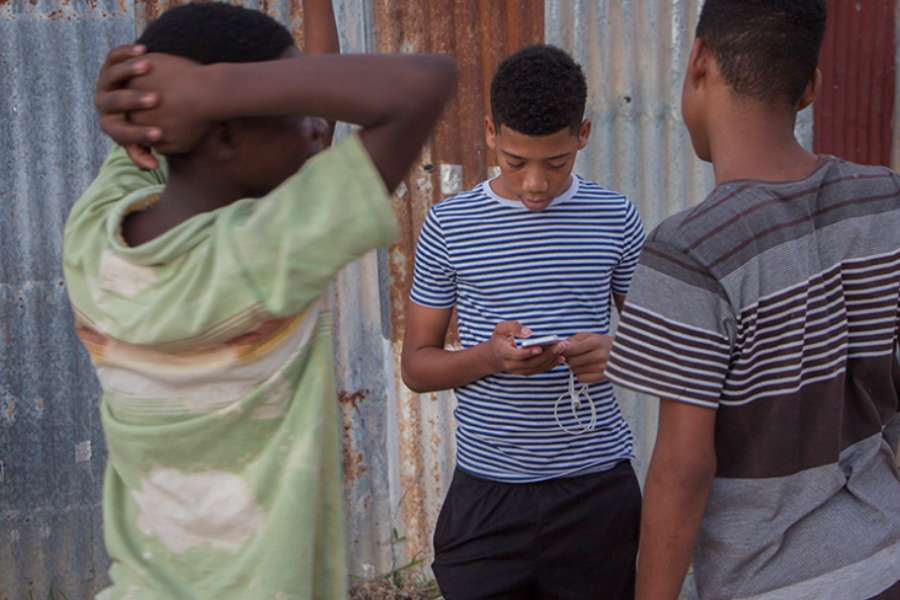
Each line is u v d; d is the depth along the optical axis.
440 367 2.12
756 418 1.33
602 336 1.98
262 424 1.03
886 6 3.10
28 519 2.91
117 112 0.90
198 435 1.01
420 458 3.19
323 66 0.88
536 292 2.11
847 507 1.36
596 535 2.12
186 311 0.92
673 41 3.09
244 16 0.97
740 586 1.37
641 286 1.35
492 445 2.13
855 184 1.35
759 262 1.29
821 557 1.33
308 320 1.05
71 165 2.84
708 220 1.31
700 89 1.44
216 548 1.05
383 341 3.12
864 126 3.17
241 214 0.94
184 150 0.93
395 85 0.89
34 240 2.83
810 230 1.31
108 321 0.98
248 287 0.90
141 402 1.02
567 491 2.10
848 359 1.37
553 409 2.09
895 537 1.37
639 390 1.35
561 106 1.89
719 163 1.40
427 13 2.99
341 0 2.92
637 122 3.15
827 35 3.11
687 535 1.36
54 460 2.92
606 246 2.13
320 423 1.05
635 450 3.30
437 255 2.18
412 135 0.91
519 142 1.93
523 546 2.12
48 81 2.78
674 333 1.31
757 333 1.30
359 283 3.05
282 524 1.00
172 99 0.87
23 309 2.84
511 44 3.04
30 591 2.94
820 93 3.14
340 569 1.11
